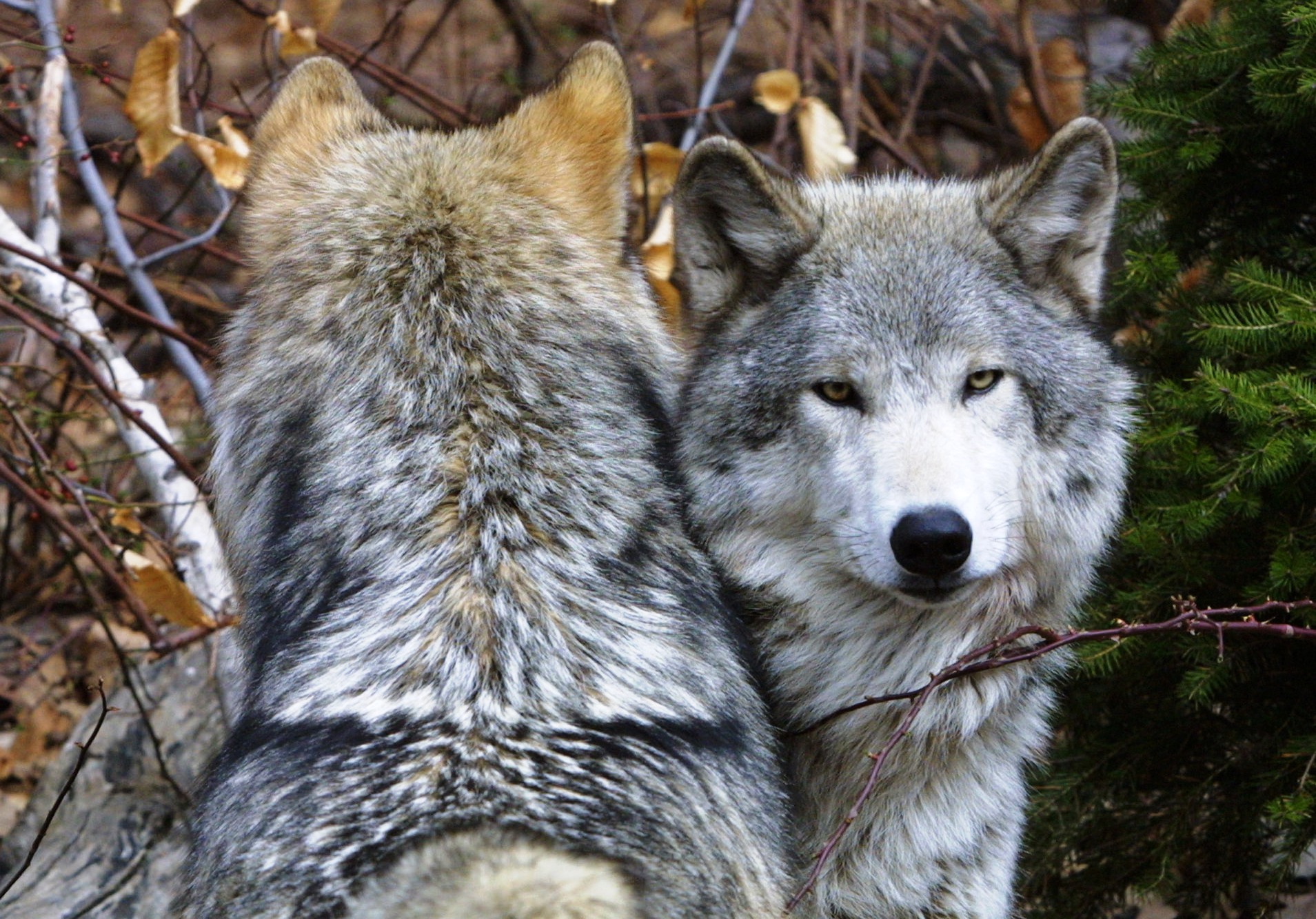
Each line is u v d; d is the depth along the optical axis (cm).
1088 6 1711
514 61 1933
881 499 688
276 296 685
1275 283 786
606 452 646
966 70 1741
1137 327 926
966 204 784
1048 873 874
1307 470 760
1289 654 814
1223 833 838
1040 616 760
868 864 710
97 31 2091
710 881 527
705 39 1881
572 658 583
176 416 1495
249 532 663
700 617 646
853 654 732
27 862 756
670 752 562
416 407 630
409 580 593
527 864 478
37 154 1177
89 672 1251
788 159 1459
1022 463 735
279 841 521
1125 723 867
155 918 920
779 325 750
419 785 525
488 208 679
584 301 681
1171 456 809
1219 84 860
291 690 584
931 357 717
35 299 1098
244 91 1839
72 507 1269
